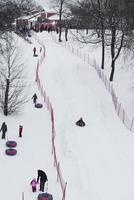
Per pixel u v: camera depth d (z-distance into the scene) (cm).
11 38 7288
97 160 4162
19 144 4247
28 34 10031
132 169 4041
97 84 6738
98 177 3822
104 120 5272
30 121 4888
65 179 3694
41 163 3916
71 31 10500
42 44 9481
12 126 4675
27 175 3662
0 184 3472
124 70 7212
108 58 8119
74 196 3431
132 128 5116
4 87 5347
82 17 9938
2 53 6084
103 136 4769
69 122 5069
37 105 5334
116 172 3953
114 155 4312
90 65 7925
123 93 6238
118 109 5603
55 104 5594
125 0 6962
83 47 9369
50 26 11938
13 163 3850
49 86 6344
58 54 8700
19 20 10094
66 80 6812
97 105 5741
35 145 4278
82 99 5950
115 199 3475
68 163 4012
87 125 5034
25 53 8019
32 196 3334
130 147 4556
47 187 3497
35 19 12481
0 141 4269
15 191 3388
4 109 4944
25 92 5803
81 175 3809
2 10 6438
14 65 6412
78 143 4506
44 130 4688
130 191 3628
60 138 4569
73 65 7838
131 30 6850
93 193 3528
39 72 7012
